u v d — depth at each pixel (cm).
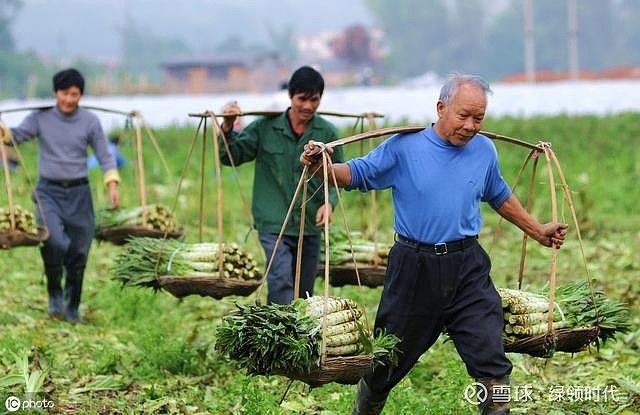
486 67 15962
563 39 15250
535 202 2697
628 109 5391
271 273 1177
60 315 1523
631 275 1786
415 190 889
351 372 863
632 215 2631
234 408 1089
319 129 1196
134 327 1477
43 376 1077
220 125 1205
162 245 1200
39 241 1360
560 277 1803
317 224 1093
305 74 1161
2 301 1636
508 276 1769
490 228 2392
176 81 14275
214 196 2867
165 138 4366
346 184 903
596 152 3691
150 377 1209
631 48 15900
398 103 5228
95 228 1508
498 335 887
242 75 14300
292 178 1194
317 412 1075
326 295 851
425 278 891
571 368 1237
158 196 2888
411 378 1185
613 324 969
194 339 1362
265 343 852
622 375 1187
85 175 1490
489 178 918
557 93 5494
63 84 1453
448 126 877
